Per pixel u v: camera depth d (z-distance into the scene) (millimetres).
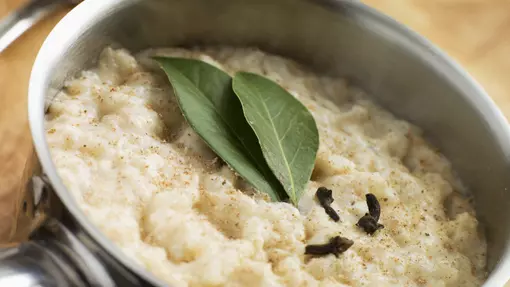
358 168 420
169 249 360
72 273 335
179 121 419
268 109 412
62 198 328
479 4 562
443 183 430
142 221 366
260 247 370
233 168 395
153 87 424
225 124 409
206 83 416
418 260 389
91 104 402
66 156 369
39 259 337
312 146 411
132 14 422
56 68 385
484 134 425
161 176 382
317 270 373
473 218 416
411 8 553
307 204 400
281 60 458
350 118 443
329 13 443
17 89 479
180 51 444
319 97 450
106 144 382
